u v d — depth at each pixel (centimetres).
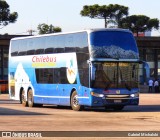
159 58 8131
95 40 3091
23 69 3800
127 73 3138
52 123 2353
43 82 3541
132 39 3172
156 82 6856
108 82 3092
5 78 7581
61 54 3350
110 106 3203
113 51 3109
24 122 2397
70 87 3262
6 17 11944
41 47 3575
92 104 3073
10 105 3928
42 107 3681
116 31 3133
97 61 3070
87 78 3094
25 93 3766
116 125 2264
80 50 3162
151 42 7588
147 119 2570
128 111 3184
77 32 3200
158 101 4450
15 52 3928
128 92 3131
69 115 2838
